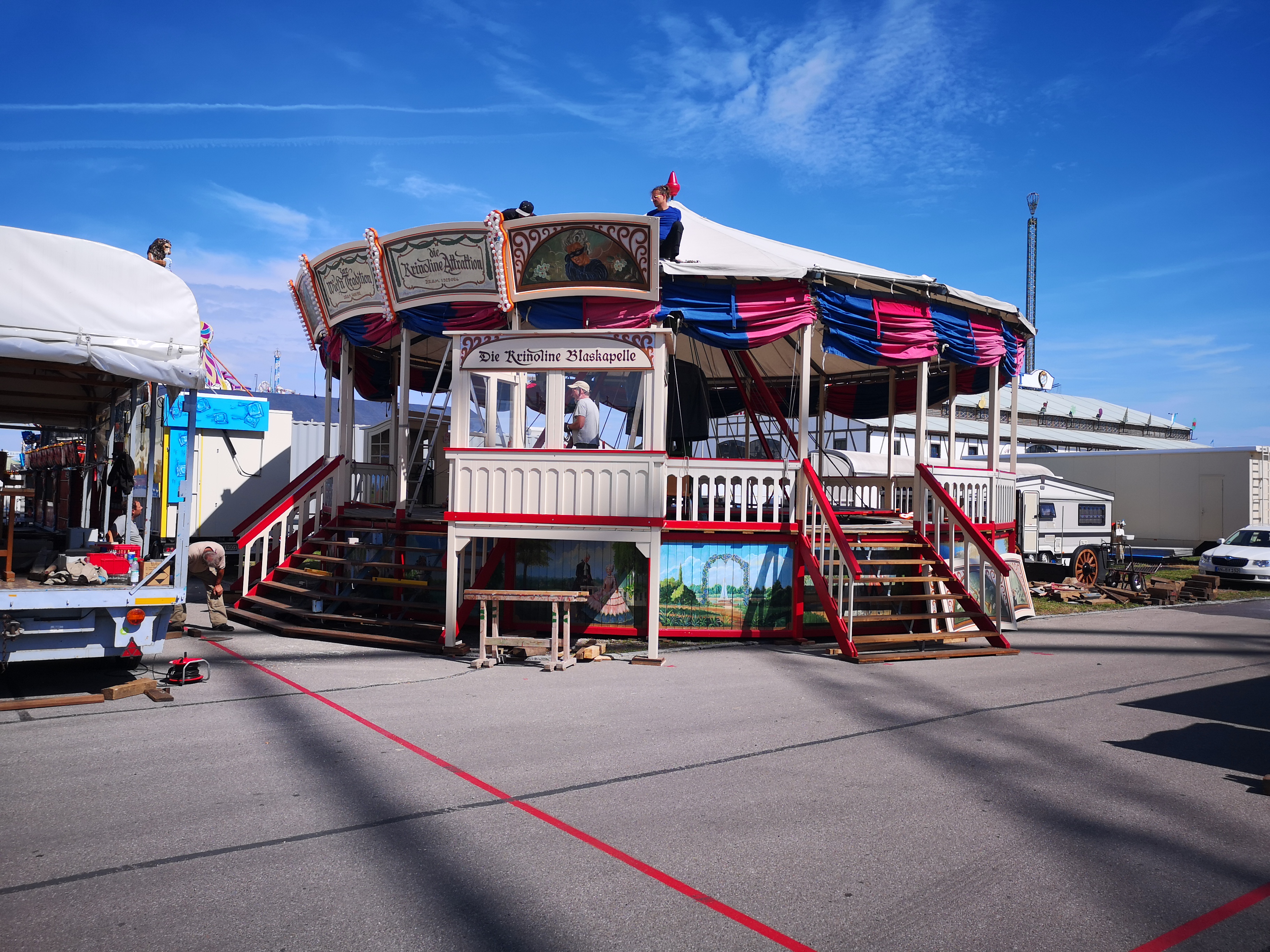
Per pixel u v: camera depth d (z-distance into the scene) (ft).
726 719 22.84
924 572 38.01
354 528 40.16
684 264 35.27
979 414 116.88
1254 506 83.46
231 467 60.13
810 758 19.44
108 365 22.65
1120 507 92.84
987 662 32.65
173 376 23.73
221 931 11.25
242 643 33.04
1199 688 28.22
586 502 31.58
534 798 16.51
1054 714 24.17
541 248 34.40
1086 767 19.22
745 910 12.11
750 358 49.49
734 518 37.45
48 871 12.97
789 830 15.12
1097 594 59.11
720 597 36.09
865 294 38.22
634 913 11.97
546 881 12.91
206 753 18.90
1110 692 27.37
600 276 34.40
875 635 36.35
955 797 17.01
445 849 14.01
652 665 30.45
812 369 57.47
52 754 18.71
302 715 22.44
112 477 30.86
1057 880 13.29
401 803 16.10
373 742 20.06
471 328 37.06
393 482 49.34
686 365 49.75
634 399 36.04
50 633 22.33
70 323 22.40
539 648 29.81
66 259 22.45
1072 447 126.21
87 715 22.15
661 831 14.97
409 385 42.06
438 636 34.17
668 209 36.81
